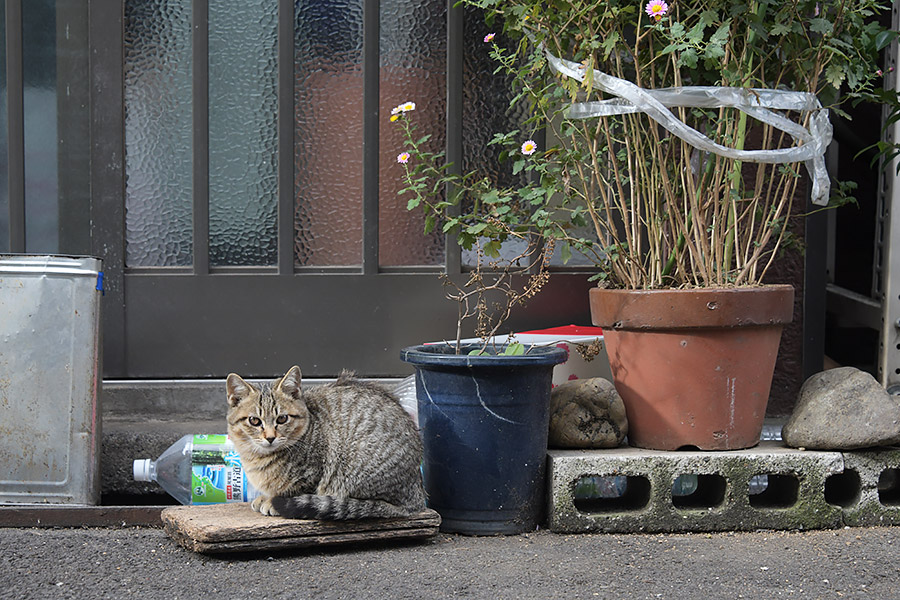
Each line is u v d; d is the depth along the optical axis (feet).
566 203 11.81
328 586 8.68
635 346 11.07
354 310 13.85
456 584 8.74
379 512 9.83
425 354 10.69
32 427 11.09
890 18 15.17
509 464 10.53
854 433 10.73
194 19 13.46
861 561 9.48
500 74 13.89
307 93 13.78
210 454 11.21
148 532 10.63
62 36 13.44
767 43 11.41
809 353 14.05
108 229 13.58
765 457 10.73
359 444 10.05
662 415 11.00
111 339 13.64
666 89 10.75
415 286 13.87
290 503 9.73
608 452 11.00
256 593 8.49
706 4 10.94
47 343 11.10
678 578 8.95
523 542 10.32
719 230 11.28
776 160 10.82
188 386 13.53
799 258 13.92
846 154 17.80
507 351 10.92
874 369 17.19
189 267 13.79
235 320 13.75
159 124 13.74
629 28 12.05
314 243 13.96
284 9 13.52
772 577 8.98
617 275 11.70
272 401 9.86
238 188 13.87
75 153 13.55
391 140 13.87
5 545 10.02
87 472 11.19
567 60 11.43
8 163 13.50
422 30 13.79
